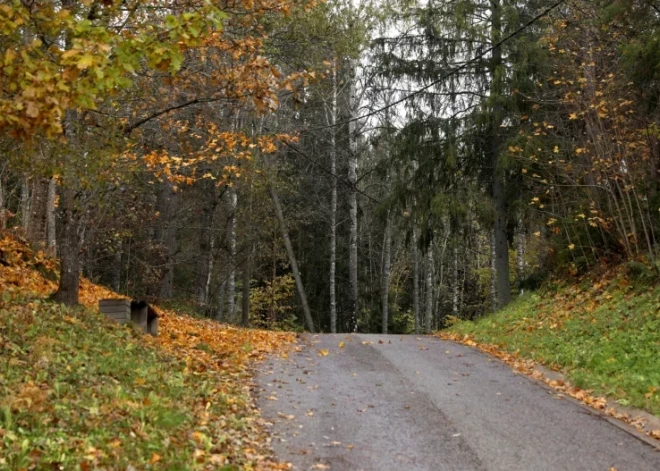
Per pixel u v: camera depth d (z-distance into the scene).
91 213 15.47
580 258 17.70
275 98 9.84
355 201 29.02
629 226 16.16
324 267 34.31
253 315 33.88
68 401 6.44
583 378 10.27
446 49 21.22
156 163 11.33
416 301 34.75
